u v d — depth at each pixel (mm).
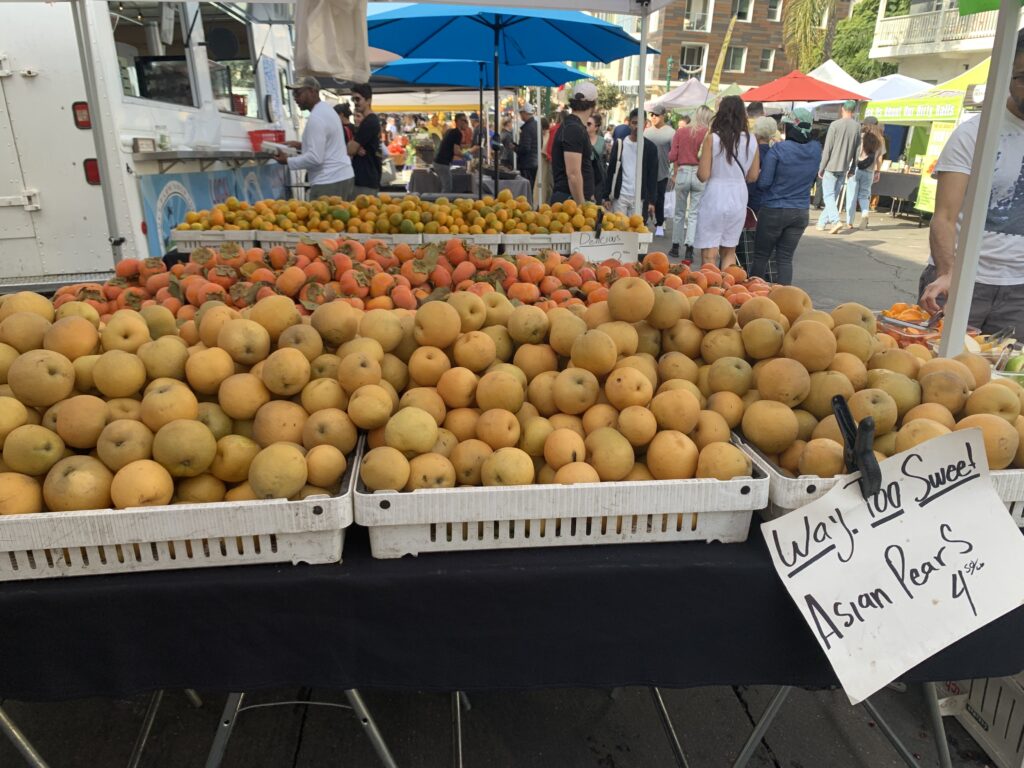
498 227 4691
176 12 6355
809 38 34531
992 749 2258
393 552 1474
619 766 2252
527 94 24875
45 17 4777
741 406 1769
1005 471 1546
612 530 1512
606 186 11000
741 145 7098
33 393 1563
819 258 11008
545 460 1678
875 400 1649
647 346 1944
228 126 7684
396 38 7668
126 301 2736
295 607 1426
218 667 1452
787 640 1532
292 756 2271
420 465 1556
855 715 2469
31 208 5062
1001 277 3346
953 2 24406
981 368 1920
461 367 1796
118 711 2449
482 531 1499
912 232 14297
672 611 1492
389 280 2803
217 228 4664
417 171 12031
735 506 1493
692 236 10141
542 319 1943
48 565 1392
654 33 39375
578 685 1532
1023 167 3162
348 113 10242
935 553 1479
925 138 17891
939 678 1532
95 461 1493
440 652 1489
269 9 8695
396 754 2271
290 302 1858
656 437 1649
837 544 1478
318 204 4992
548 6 5582
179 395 1577
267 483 1449
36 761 1716
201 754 2285
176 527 1373
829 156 14094
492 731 2371
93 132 4684
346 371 1680
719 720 2439
